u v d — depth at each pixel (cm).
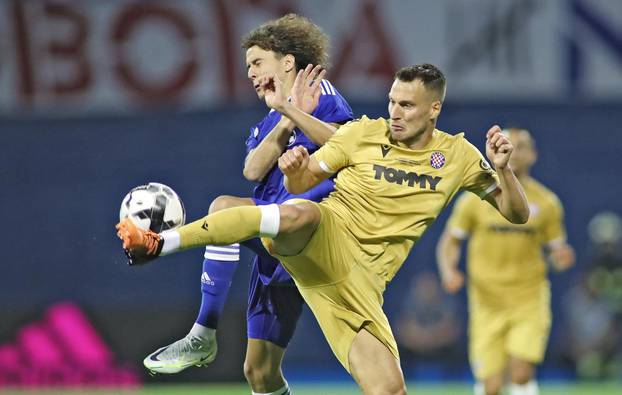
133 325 5106
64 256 5872
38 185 5912
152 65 5778
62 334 5138
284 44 2244
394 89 2095
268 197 2278
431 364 5253
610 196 5775
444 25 5666
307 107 2142
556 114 5756
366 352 2056
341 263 2045
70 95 5822
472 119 5725
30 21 5725
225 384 5003
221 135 5850
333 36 5619
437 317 5253
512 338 3628
